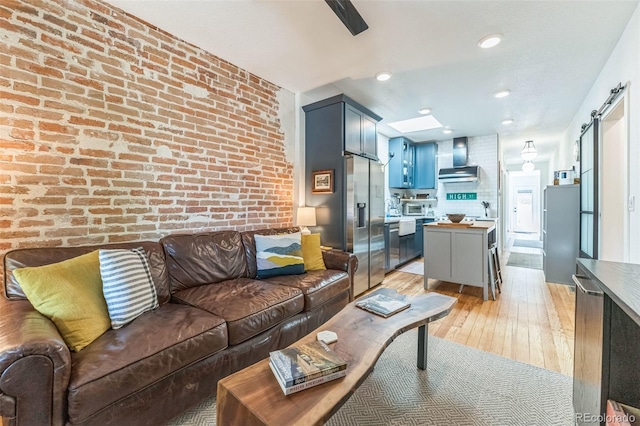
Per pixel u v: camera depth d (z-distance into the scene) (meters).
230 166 2.91
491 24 2.20
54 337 1.12
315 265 2.82
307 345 1.25
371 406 1.56
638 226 2.01
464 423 1.44
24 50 1.71
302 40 2.46
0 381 0.97
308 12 2.10
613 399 1.04
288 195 3.59
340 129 3.48
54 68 1.82
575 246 3.73
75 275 1.47
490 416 1.48
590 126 3.07
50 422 1.05
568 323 2.59
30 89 1.73
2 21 1.64
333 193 3.51
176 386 1.39
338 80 3.23
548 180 9.02
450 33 2.31
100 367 1.17
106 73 2.04
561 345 2.20
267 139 3.29
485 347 2.18
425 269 3.64
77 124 1.91
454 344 2.23
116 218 2.10
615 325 1.05
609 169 2.81
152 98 2.29
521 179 11.02
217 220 2.79
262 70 3.02
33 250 1.62
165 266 2.09
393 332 1.44
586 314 1.27
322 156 3.63
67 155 1.87
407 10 2.03
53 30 1.81
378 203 3.94
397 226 4.78
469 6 2.00
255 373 1.09
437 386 1.73
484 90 3.45
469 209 5.92
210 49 2.62
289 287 2.20
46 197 1.79
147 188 2.28
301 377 1.00
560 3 1.97
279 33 2.36
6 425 1.00
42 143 1.78
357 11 2.02
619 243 2.76
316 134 3.69
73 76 1.89
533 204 10.76
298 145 3.67
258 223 3.21
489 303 3.12
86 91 1.95
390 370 1.90
